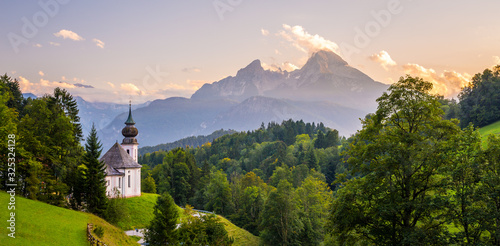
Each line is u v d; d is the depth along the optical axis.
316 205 96.06
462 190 35.56
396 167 38.66
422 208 36.53
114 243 57.72
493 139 36.22
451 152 36.78
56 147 70.44
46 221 53.09
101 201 70.69
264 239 84.38
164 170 169.50
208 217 72.62
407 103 40.50
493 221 33.28
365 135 42.38
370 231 40.00
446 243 34.16
